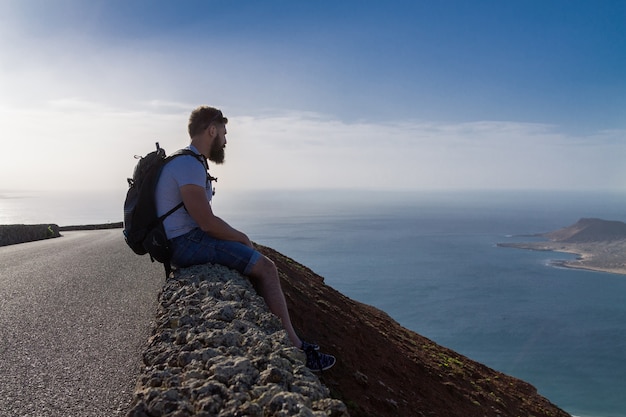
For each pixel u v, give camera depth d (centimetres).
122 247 1555
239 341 363
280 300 500
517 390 1800
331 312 1060
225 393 280
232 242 504
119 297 720
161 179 484
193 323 400
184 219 494
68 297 720
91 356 462
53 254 1373
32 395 370
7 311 631
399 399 776
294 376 323
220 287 455
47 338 515
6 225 2447
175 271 518
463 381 1390
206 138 504
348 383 679
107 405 359
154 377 310
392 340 1361
